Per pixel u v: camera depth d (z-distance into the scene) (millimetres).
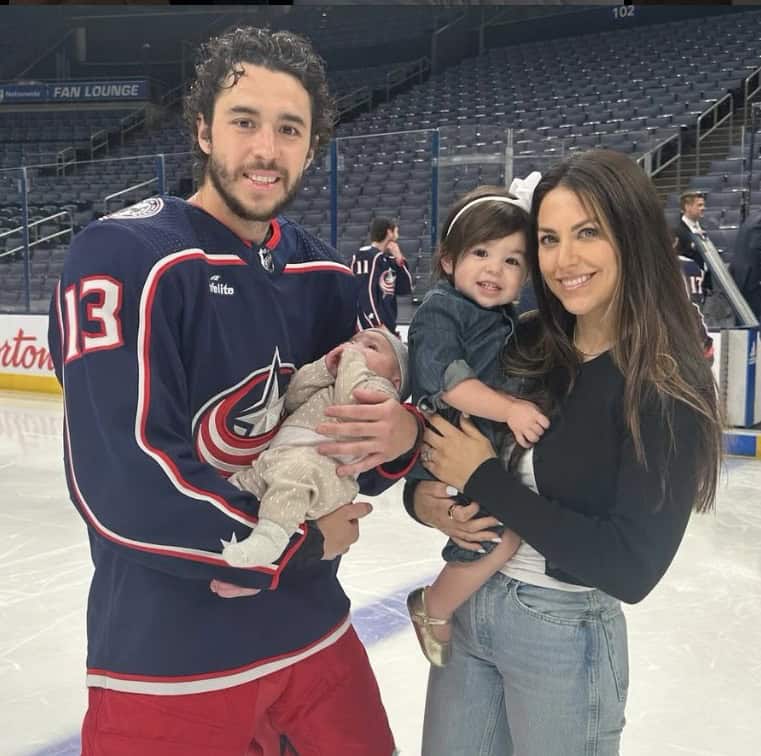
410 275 8398
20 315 11164
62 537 5309
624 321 1597
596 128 13867
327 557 1650
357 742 1875
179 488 1477
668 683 3420
